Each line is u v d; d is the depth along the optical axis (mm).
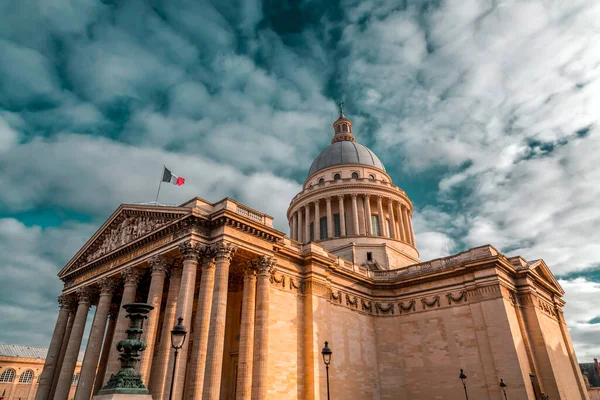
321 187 96875
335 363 58750
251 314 50656
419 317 68250
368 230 90562
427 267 71750
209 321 44844
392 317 70688
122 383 22000
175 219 49438
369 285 72438
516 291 65938
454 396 60156
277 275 56438
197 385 41312
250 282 52312
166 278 59875
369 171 103812
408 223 98688
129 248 56094
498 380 56625
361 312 68562
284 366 52219
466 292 64312
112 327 69188
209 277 46688
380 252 84812
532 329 63031
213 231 49062
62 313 68750
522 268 66125
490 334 59469
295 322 56375
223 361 56406
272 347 51719
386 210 97562
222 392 54469
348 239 89125
